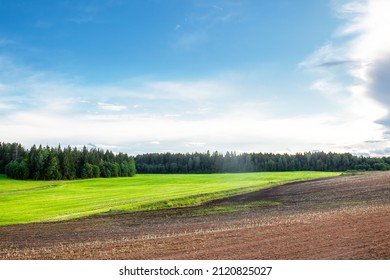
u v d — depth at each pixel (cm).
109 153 14962
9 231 2772
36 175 11631
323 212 2825
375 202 3325
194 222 2798
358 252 1385
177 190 6531
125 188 8006
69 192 7262
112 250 1625
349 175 8994
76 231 2655
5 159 13000
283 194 5006
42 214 4028
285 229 1978
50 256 1580
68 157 12388
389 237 1612
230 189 5969
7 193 7281
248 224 2412
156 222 2969
